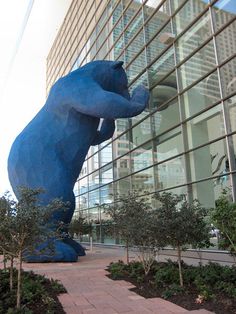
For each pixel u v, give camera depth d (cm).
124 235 959
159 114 1641
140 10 1895
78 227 1931
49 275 1009
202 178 1290
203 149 1298
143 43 1834
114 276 943
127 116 1308
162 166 1582
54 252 635
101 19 2503
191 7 1416
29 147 1408
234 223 624
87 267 1179
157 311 585
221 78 1209
